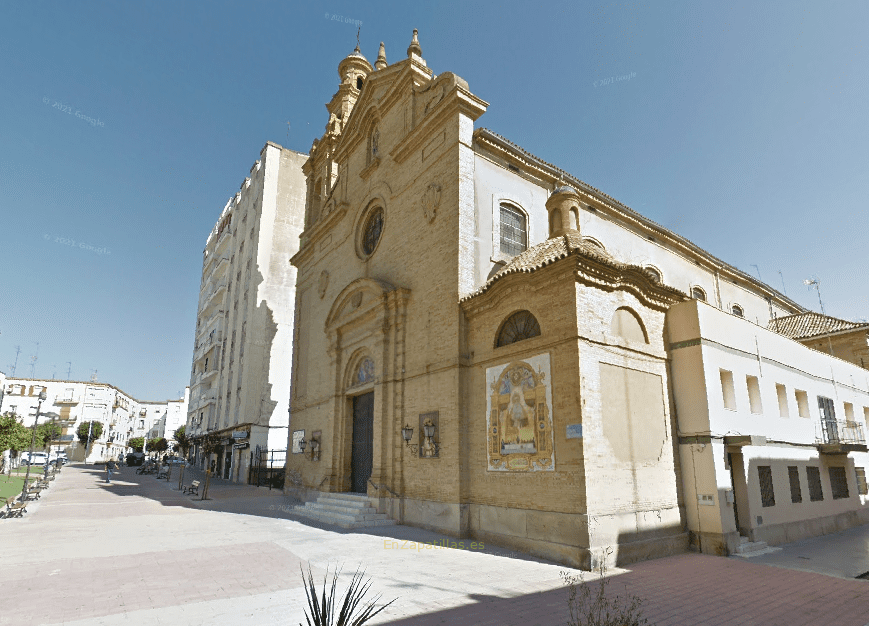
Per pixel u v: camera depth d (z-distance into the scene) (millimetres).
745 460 13711
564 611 7684
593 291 12523
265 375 38969
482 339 14734
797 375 17281
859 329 23734
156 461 63906
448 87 17625
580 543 10781
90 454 85188
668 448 13227
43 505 21547
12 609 7508
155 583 8953
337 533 14422
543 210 19422
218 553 11531
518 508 12500
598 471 11312
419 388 16438
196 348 62656
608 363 12344
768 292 32250
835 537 15461
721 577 10188
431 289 16734
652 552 11836
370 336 19266
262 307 40094
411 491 16000
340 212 24000
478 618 7301
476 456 14156
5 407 83062
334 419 20938
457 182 16438
